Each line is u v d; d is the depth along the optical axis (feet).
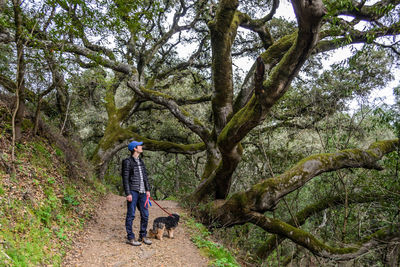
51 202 19.22
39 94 25.31
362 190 33.27
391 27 18.78
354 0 22.38
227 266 16.43
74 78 25.02
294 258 40.24
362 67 29.81
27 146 23.61
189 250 18.11
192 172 65.98
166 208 30.94
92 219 22.71
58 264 13.80
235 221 27.68
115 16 23.98
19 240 13.24
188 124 38.09
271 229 27.45
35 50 19.88
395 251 28.17
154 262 15.67
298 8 13.88
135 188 17.78
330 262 26.63
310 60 44.09
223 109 32.71
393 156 29.94
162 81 55.11
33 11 20.70
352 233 37.29
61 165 27.09
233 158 26.91
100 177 44.73
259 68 16.85
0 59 23.21
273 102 18.98
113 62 40.45
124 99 66.03
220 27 28.71
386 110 28.91
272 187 26.53
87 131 56.85
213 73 31.27
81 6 21.62
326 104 35.09
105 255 15.85
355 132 36.29
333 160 26.63
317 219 40.73
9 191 16.17
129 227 17.62
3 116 22.16
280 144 44.83
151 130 63.05
